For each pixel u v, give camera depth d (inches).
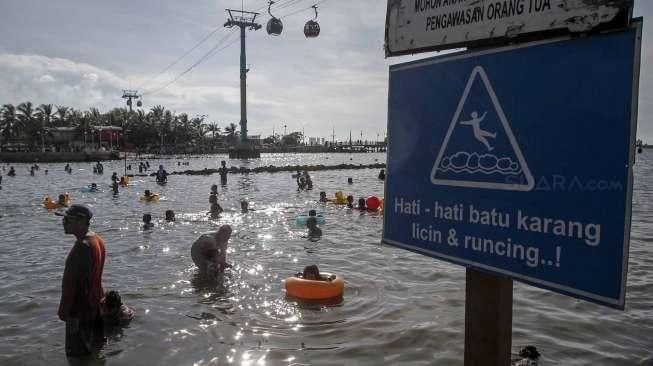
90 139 3745.1
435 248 101.2
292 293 317.1
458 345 239.9
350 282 354.0
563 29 78.8
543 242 82.9
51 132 3654.0
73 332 225.1
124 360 225.1
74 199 951.0
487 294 96.7
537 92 83.0
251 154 3412.9
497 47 88.3
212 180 1473.9
